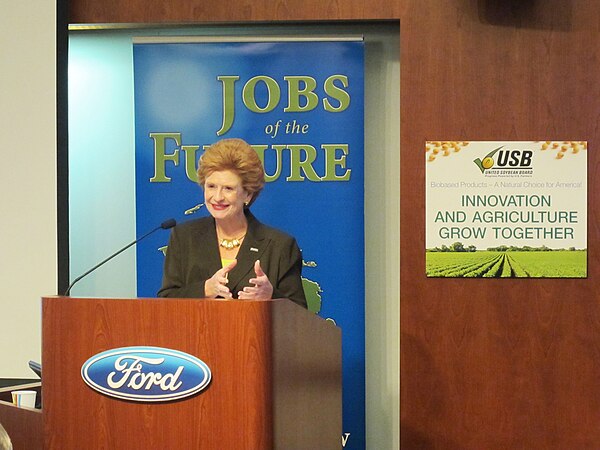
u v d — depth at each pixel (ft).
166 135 21.57
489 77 21.01
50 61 21.04
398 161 21.59
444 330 20.98
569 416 20.84
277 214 21.45
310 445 12.58
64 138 21.35
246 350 10.94
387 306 21.58
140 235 21.52
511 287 20.93
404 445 20.99
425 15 21.06
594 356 20.83
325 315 21.34
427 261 20.94
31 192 21.07
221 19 21.24
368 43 21.71
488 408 20.93
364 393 21.22
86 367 11.23
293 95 21.43
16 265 21.11
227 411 10.96
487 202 20.94
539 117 20.94
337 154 21.39
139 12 21.31
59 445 11.28
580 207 20.86
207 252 16.49
